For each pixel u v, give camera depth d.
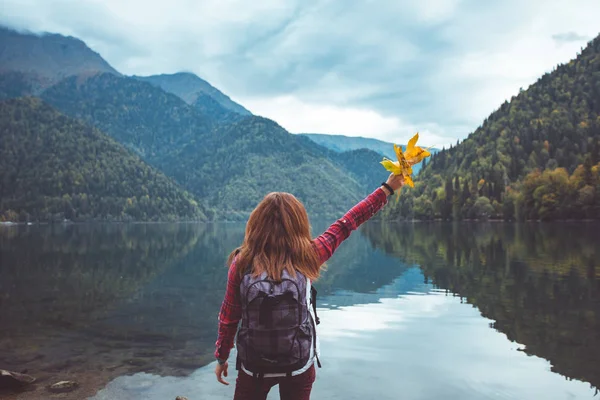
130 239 52.00
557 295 12.08
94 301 12.54
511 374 6.11
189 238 57.06
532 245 32.19
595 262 20.03
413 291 13.12
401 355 7.01
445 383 5.83
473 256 24.14
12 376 5.95
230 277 2.13
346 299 11.98
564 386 5.66
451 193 138.25
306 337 2.04
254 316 1.97
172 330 9.16
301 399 2.09
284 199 2.19
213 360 7.10
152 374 6.45
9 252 30.86
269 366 1.99
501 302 11.26
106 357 7.28
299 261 2.10
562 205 101.06
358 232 63.06
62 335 8.73
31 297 13.23
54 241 45.69
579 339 7.80
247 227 2.18
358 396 5.43
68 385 5.98
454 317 9.64
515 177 162.38
